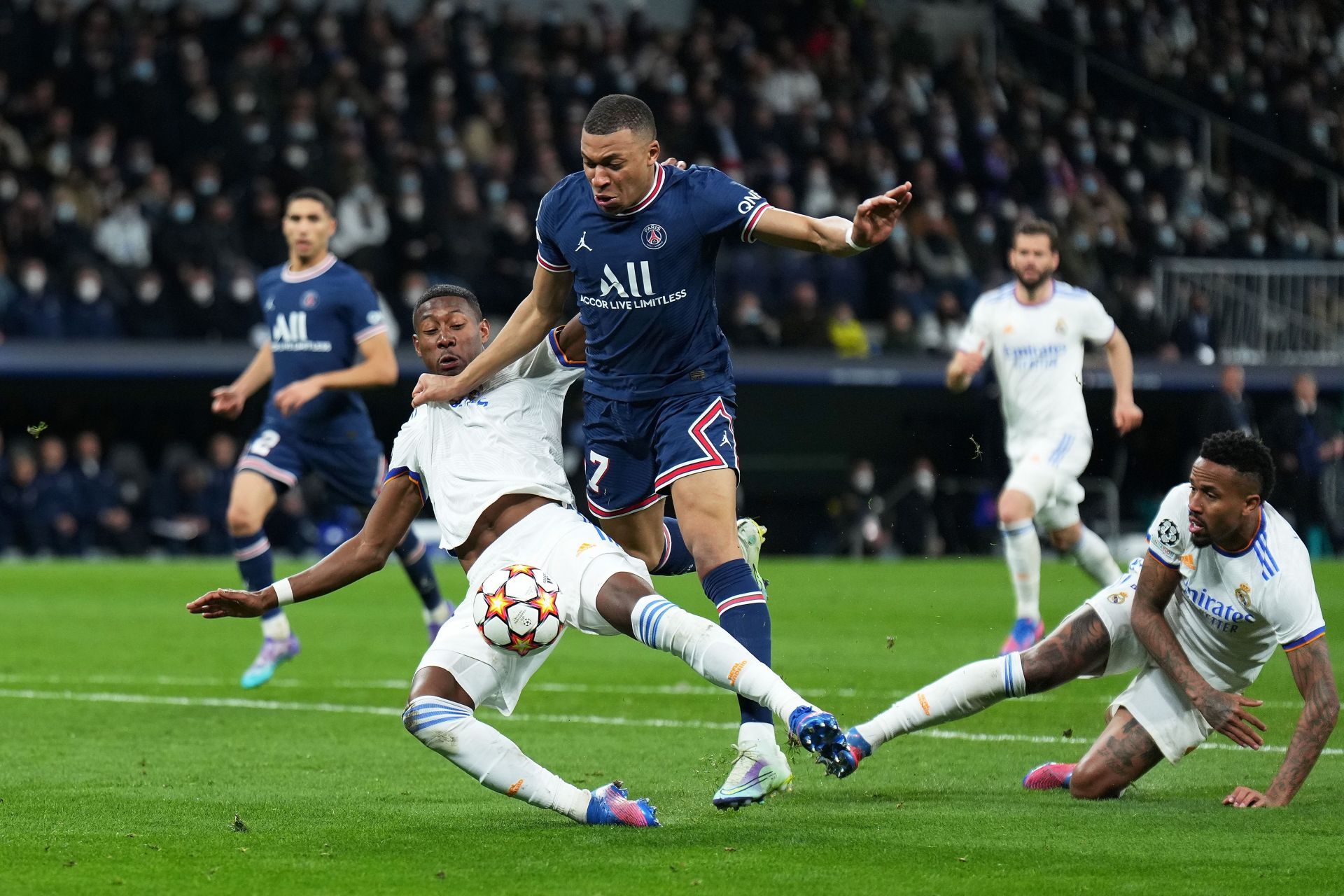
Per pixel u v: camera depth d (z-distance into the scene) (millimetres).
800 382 77938
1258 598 19094
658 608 17172
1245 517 18828
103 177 77062
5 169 77875
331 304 33500
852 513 76750
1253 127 102875
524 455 18547
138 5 86625
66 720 27562
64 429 74562
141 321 73188
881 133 95750
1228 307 86062
